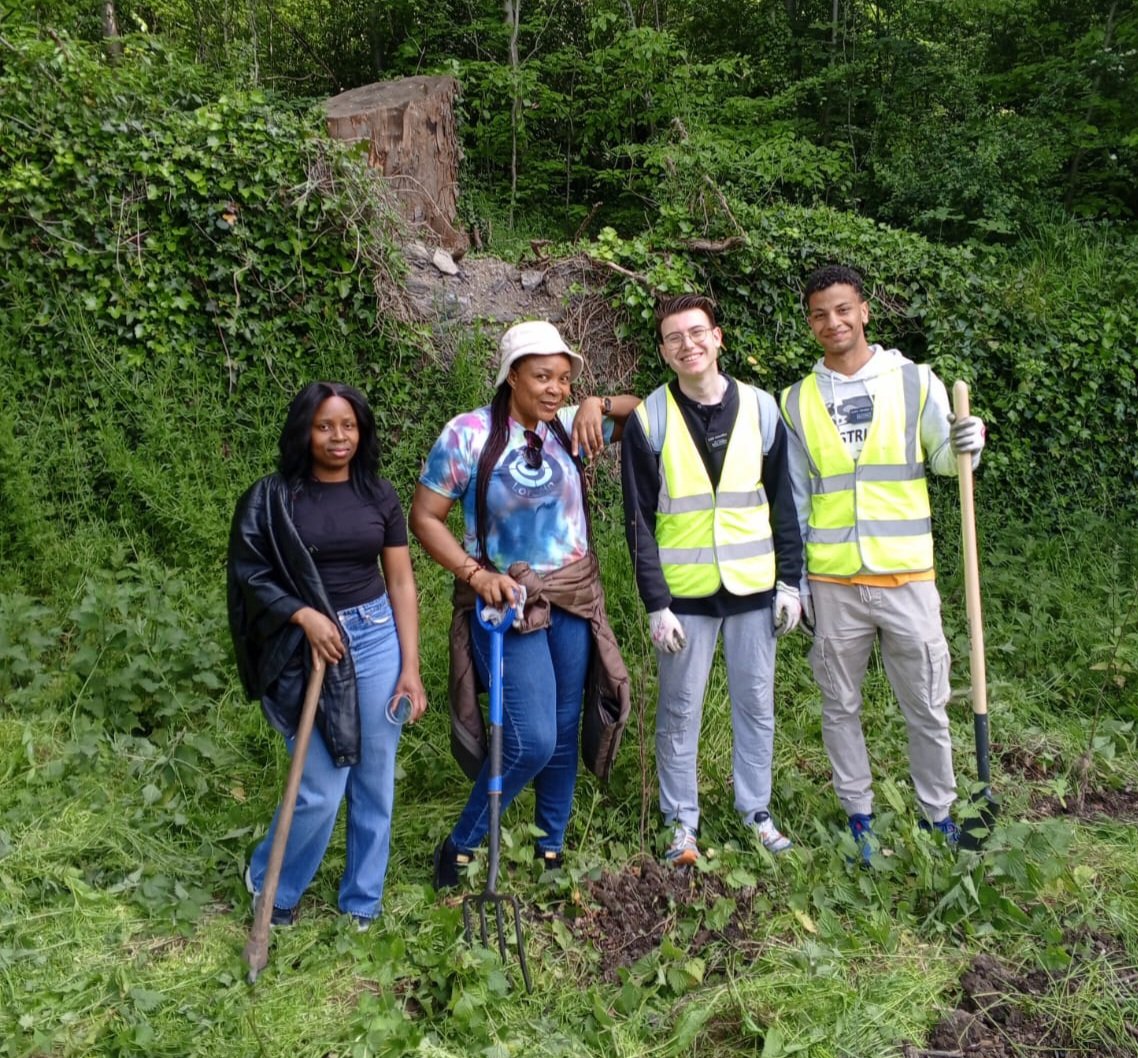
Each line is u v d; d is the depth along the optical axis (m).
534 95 9.23
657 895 3.05
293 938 2.77
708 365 3.10
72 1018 2.44
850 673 3.32
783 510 3.24
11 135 5.10
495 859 2.67
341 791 2.75
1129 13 8.91
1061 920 2.91
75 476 4.95
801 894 2.97
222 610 4.38
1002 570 5.41
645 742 3.70
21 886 2.90
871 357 3.30
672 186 6.26
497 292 5.86
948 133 8.69
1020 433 6.23
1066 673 4.67
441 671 4.23
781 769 3.86
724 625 3.26
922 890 3.04
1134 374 6.23
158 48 6.66
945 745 3.28
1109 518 6.09
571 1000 2.63
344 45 11.05
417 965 2.70
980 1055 2.42
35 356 5.11
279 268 5.40
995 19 9.63
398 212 5.97
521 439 2.88
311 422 2.66
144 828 3.25
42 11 8.53
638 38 8.26
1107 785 3.89
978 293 6.16
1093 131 8.57
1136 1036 2.48
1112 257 7.49
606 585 4.75
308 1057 2.38
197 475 5.03
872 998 2.58
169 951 2.74
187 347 5.27
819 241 6.07
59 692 3.92
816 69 9.77
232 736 3.82
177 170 5.26
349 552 2.71
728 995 2.57
